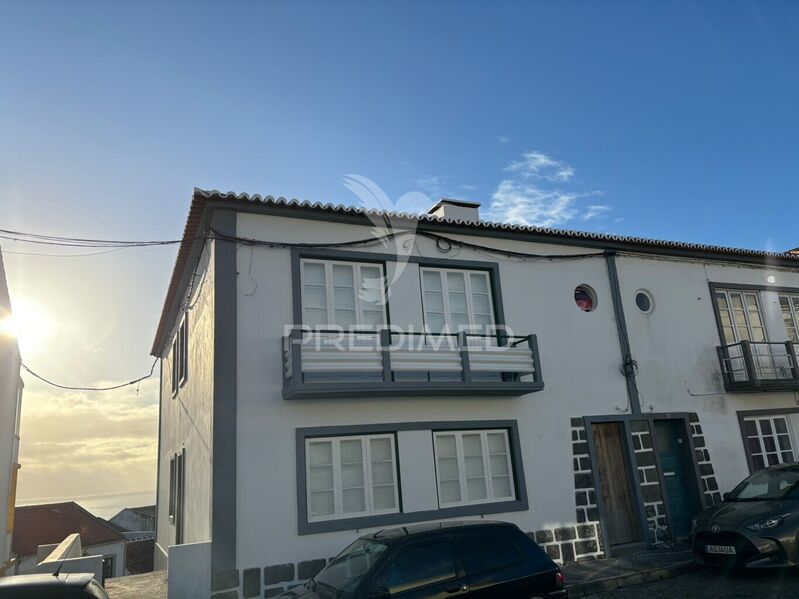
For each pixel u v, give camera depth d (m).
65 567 8.97
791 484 8.77
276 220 9.45
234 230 9.11
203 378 9.65
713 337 12.73
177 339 13.95
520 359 10.08
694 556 8.84
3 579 4.73
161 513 16.62
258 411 8.53
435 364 9.37
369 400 9.23
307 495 8.51
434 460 9.43
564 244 11.74
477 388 9.49
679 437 11.82
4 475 13.64
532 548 6.14
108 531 31.53
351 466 8.92
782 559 7.78
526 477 10.01
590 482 10.45
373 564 5.50
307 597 5.61
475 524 6.17
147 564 30.38
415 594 5.34
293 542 8.20
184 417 11.98
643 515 10.71
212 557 7.77
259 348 8.77
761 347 13.24
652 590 8.17
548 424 10.50
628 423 11.20
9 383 13.78
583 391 11.00
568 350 11.12
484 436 10.00
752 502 8.79
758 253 13.62
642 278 12.40
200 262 10.63
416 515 8.98
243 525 8.02
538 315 11.09
